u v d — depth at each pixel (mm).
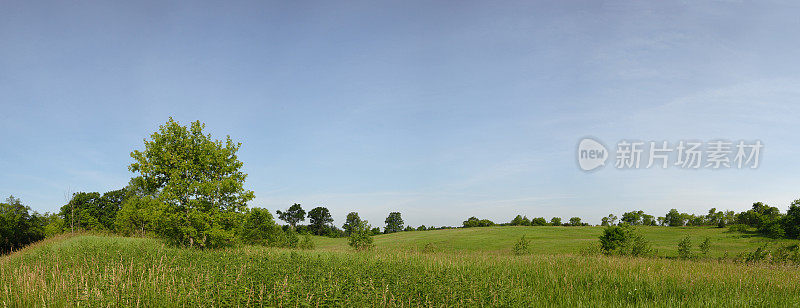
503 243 55188
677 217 98062
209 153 25969
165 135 25438
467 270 14594
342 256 19719
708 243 31203
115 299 9297
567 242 52594
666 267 17219
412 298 9258
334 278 10859
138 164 24922
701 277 13969
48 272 12953
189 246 23953
